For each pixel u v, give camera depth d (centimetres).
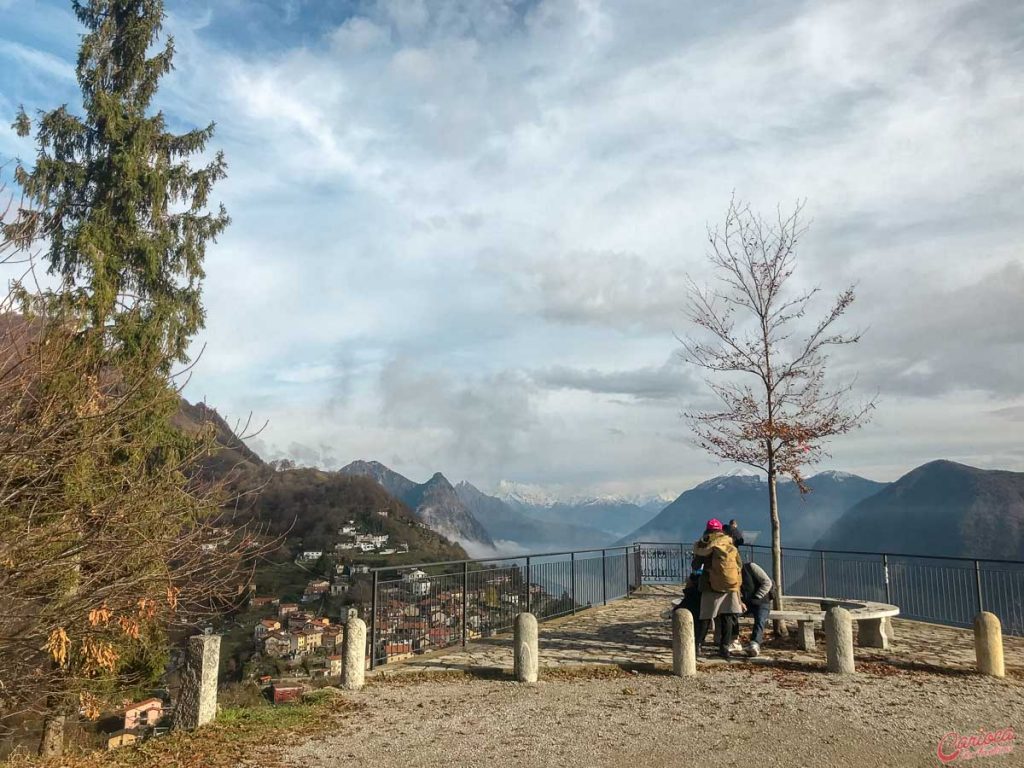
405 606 1130
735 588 1043
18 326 596
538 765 631
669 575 2153
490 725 757
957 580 1304
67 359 630
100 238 1449
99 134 1582
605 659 1076
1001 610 1235
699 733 712
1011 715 755
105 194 1531
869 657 1057
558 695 877
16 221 594
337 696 888
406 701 864
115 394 683
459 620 1234
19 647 633
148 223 1606
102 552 635
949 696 833
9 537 577
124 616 787
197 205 1717
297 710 823
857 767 612
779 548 1223
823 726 723
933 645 1159
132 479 714
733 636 1073
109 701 1063
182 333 1591
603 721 762
